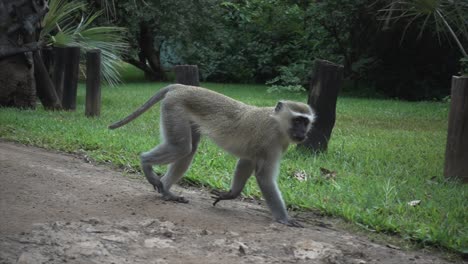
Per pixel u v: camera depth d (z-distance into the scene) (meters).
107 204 3.04
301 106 3.00
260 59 11.47
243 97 8.53
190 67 4.29
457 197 3.36
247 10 11.72
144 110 3.18
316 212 3.15
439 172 3.93
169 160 3.07
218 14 10.45
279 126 2.98
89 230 2.72
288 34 11.49
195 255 2.57
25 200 3.02
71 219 2.83
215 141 3.09
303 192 3.37
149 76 11.50
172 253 2.58
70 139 4.31
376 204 3.20
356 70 10.07
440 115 7.12
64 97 6.05
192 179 3.55
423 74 10.20
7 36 5.66
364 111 7.24
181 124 3.07
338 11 9.50
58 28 6.20
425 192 3.44
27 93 5.92
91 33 6.31
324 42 10.59
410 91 10.02
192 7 9.88
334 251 2.65
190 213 2.99
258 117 3.01
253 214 3.07
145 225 2.80
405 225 2.93
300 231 2.86
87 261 2.48
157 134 4.71
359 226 2.98
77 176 3.47
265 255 2.60
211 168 3.75
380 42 9.94
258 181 2.99
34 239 2.61
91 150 4.13
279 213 2.96
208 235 2.75
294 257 2.60
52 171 3.51
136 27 9.39
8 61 5.77
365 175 3.80
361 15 9.57
